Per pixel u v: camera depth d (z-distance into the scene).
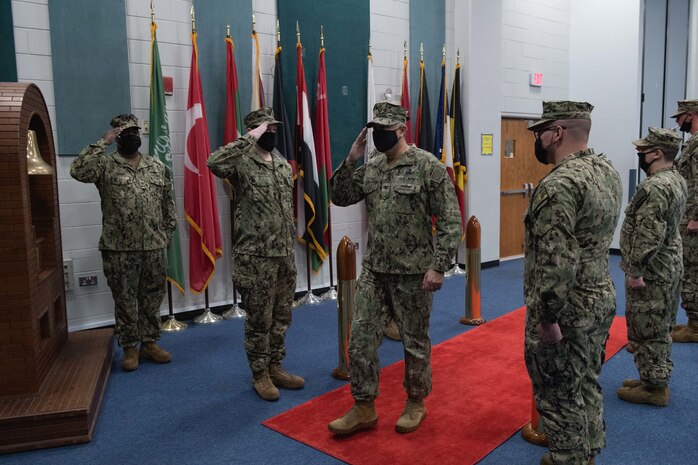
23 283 2.78
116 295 3.70
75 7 4.21
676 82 8.07
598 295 1.92
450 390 3.24
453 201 2.52
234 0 4.91
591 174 1.87
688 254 4.03
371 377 2.69
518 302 5.34
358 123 5.84
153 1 4.55
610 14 7.52
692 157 3.93
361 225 6.09
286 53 5.25
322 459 2.52
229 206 5.05
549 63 7.73
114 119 3.72
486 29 6.69
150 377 3.59
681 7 7.93
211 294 5.01
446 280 6.35
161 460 2.55
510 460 2.48
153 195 3.78
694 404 3.04
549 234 1.80
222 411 3.06
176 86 4.72
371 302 2.66
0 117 2.74
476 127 6.73
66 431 2.70
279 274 3.20
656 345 2.95
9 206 2.73
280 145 5.03
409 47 6.25
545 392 2.00
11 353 2.79
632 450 2.55
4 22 3.96
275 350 3.33
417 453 2.53
